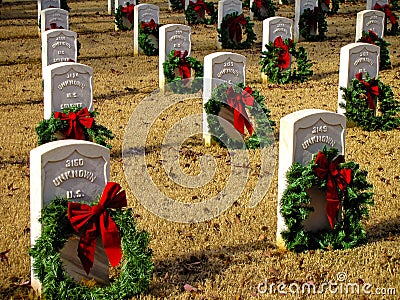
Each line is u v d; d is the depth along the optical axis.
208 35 27.52
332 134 9.10
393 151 13.50
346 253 9.02
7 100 17.75
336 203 8.97
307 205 9.07
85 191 7.79
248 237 9.59
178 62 18.33
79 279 7.83
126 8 28.86
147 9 23.92
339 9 34.12
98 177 7.83
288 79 19.53
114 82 19.77
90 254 7.64
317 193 9.12
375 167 12.48
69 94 12.64
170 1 34.09
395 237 9.50
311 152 9.02
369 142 14.09
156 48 23.92
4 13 33.44
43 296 7.60
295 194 8.83
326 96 17.91
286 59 19.52
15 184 11.62
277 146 13.70
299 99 17.59
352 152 13.38
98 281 7.94
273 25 19.91
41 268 7.52
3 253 8.80
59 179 7.63
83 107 12.78
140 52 23.89
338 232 9.19
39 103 17.52
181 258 8.90
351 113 14.94
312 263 8.74
